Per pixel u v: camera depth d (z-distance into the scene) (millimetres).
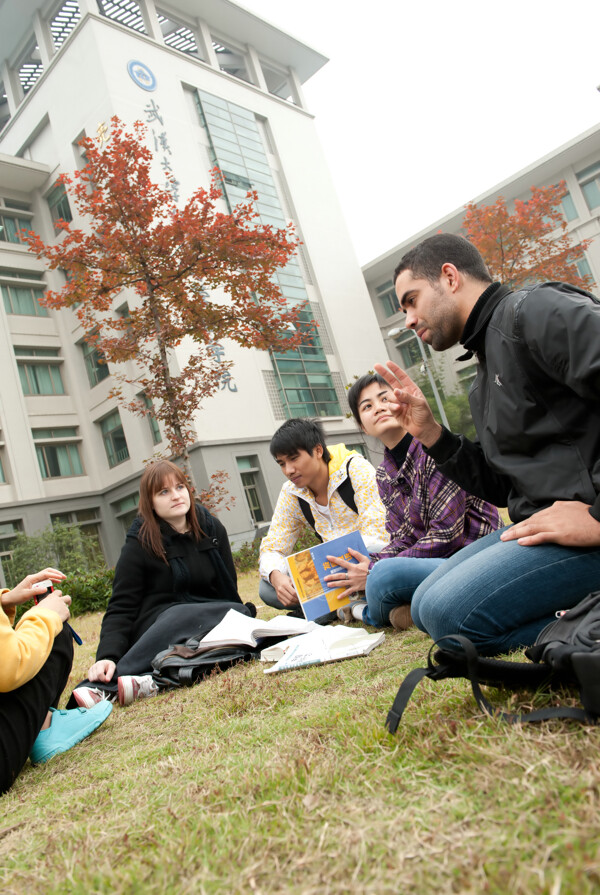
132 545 3453
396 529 2949
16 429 19281
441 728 1195
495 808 871
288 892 775
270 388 19672
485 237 17438
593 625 1155
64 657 2070
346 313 24000
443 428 1968
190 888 834
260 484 18344
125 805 1279
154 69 20391
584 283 18344
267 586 3859
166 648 3084
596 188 23656
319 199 25281
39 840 1200
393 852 820
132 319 11148
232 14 23781
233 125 22469
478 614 1726
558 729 1083
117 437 20094
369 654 2367
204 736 1787
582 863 692
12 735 1744
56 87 20484
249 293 11547
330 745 1323
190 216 10539
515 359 1533
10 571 17938
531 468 1578
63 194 20328
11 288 20344
